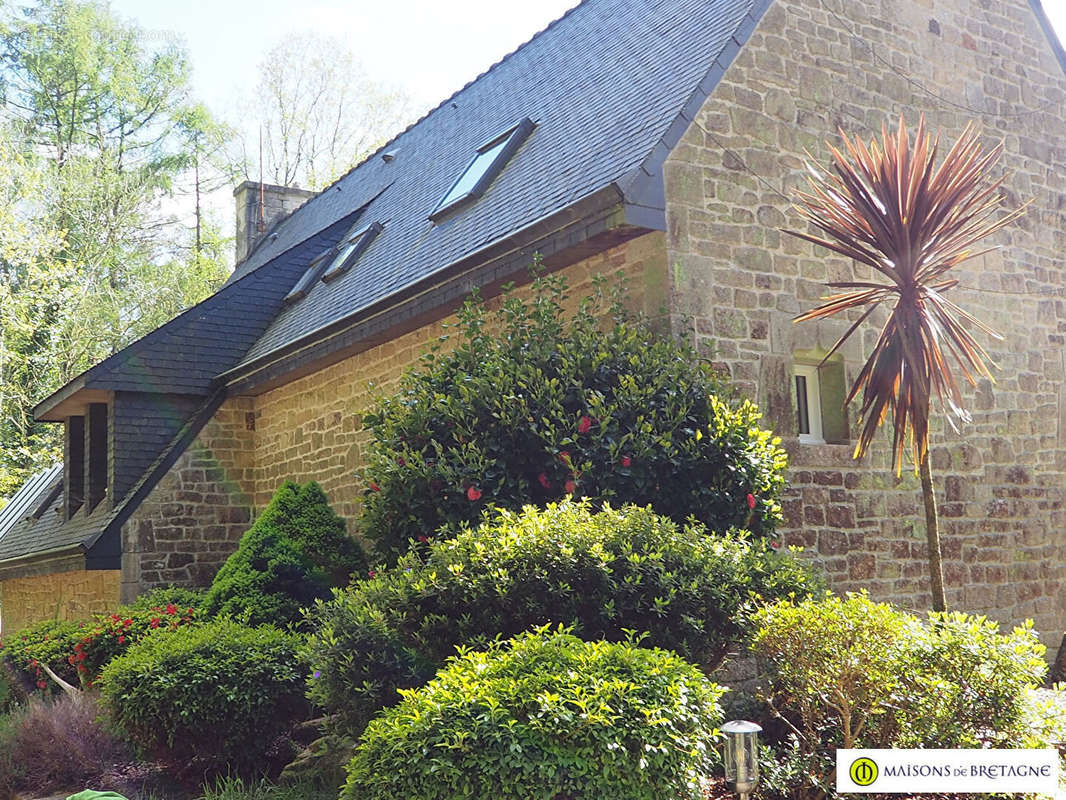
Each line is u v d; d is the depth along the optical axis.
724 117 8.22
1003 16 10.49
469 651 5.27
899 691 5.19
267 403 12.93
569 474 6.94
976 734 5.21
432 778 4.18
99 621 9.82
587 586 5.60
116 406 12.73
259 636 7.39
